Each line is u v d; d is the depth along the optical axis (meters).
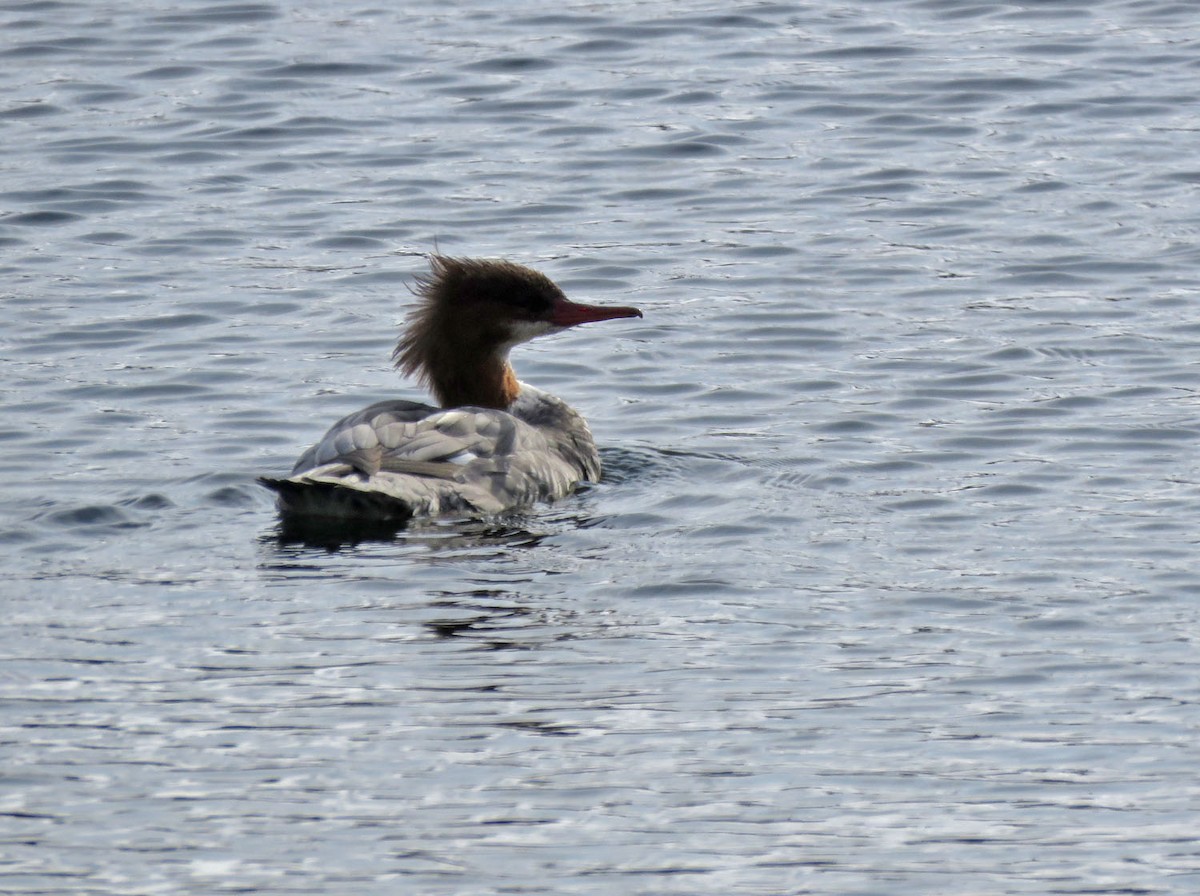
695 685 11.70
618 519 14.62
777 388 17.66
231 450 16.17
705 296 19.86
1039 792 10.55
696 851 9.98
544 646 12.21
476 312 16.98
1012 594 12.97
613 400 17.58
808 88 25.55
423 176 23.09
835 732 11.16
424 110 25.08
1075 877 9.77
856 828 10.20
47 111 25.00
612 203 22.28
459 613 12.73
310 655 12.08
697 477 15.66
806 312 19.41
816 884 9.71
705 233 21.44
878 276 20.23
